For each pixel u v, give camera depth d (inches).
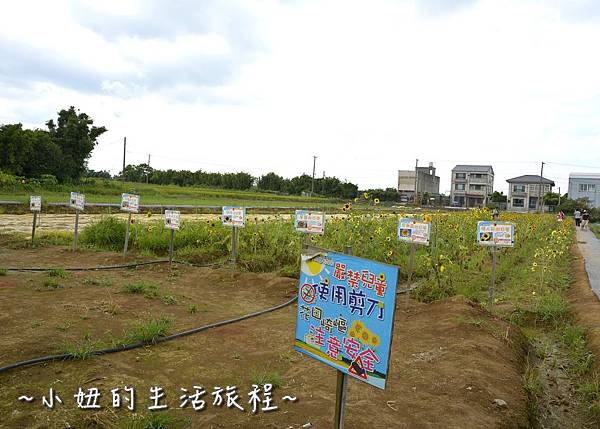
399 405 155.0
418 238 276.4
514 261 494.0
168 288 302.2
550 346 254.2
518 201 2755.9
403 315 270.2
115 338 198.2
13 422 131.0
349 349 104.8
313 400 154.9
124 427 130.3
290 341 210.7
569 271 473.7
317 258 113.3
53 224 697.0
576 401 190.2
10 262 364.8
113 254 399.2
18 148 1432.1
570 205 2223.2
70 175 1686.8
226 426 136.5
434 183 3339.1
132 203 384.5
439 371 184.5
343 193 2522.1
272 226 472.1
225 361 184.5
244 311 261.4
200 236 464.1
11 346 179.9
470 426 143.6
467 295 325.4
